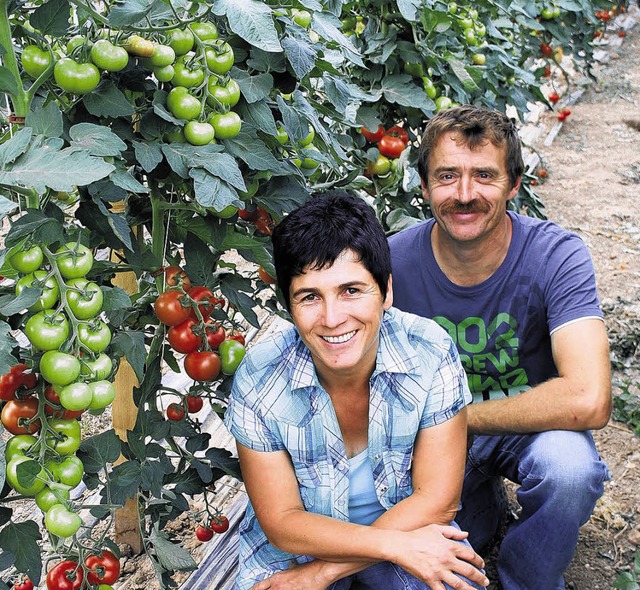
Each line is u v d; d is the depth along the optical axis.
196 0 1.67
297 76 1.71
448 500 1.82
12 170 1.35
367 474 1.88
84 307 1.44
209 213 1.80
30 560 1.59
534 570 2.15
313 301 1.64
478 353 2.29
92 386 1.47
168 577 2.00
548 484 2.04
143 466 1.81
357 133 2.85
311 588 1.80
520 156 2.12
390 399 1.77
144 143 1.63
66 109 1.69
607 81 7.12
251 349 1.86
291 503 1.83
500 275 2.20
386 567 1.92
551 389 2.09
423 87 2.97
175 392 1.99
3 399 1.54
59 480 1.52
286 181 1.92
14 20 1.70
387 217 2.87
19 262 1.41
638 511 2.75
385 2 2.80
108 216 1.54
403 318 1.85
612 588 2.46
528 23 3.98
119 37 1.57
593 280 2.18
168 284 1.84
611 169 5.60
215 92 1.69
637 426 3.07
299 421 1.78
